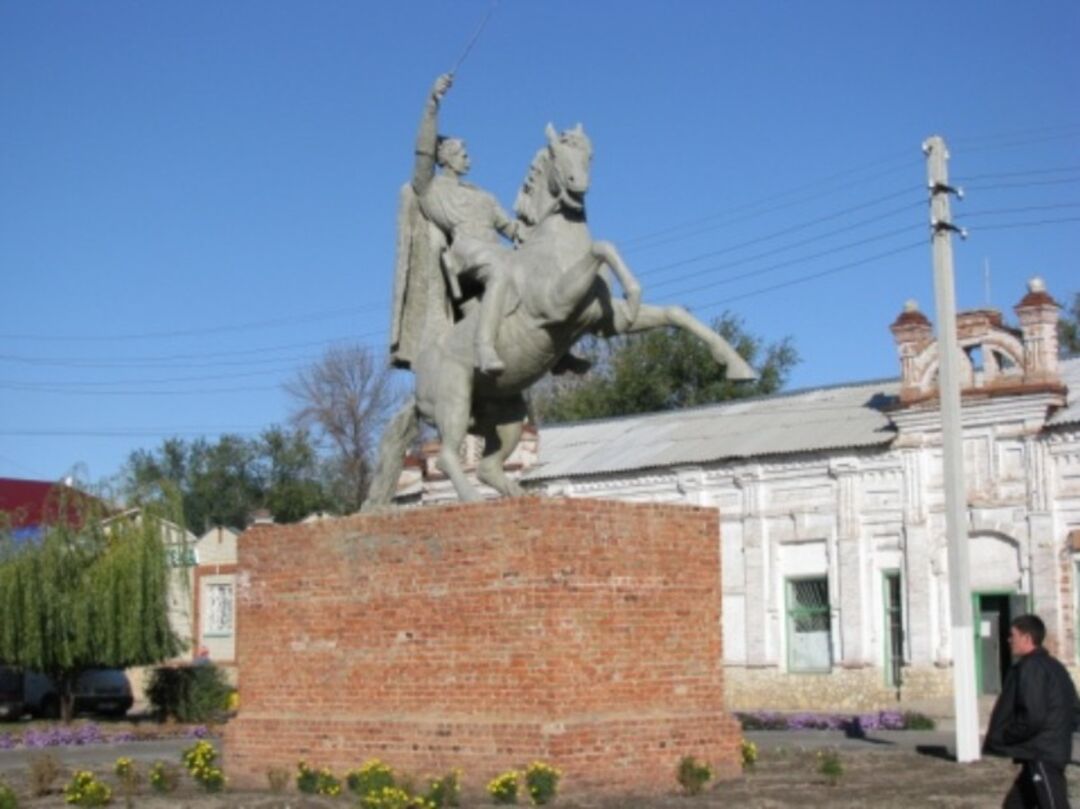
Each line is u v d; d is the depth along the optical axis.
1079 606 35.00
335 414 73.50
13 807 16.64
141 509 39.09
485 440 17.36
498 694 15.34
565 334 15.58
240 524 92.62
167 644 38.69
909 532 37.94
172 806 15.82
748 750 19.17
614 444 46.81
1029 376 36.19
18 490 65.00
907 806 15.60
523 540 15.27
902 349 38.53
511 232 17.02
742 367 15.27
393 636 16.41
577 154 15.38
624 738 15.37
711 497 42.56
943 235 24.70
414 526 16.36
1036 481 35.81
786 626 40.69
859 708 38.50
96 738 33.75
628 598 15.77
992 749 11.98
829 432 40.62
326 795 16.08
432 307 17.03
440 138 17.19
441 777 15.29
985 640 36.53
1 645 37.62
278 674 17.62
